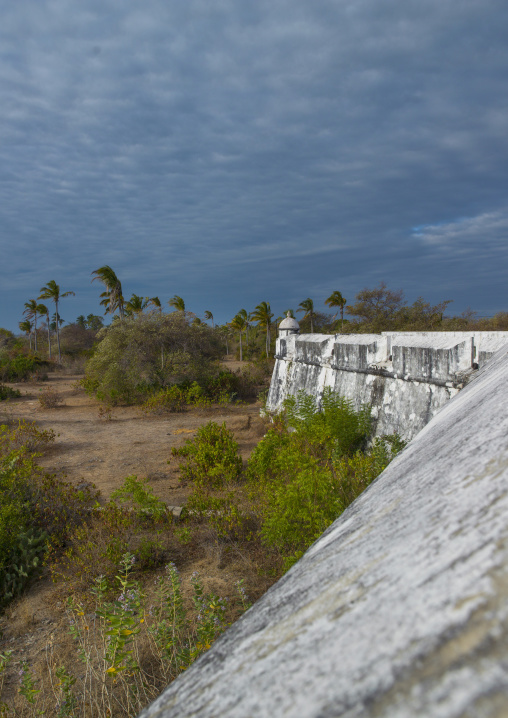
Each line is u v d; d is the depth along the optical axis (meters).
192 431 11.80
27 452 9.63
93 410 15.61
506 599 0.23
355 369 7.80
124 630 2.79
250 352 45.47
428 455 0.76
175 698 0.39
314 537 4.10
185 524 5.66
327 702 0.23
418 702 0.19
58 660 3.53
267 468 6.78
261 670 0.33
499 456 0.47
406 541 0.40
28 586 4.71
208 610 3.42
